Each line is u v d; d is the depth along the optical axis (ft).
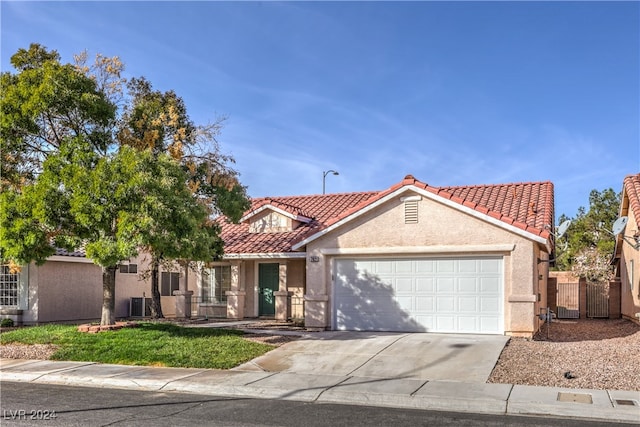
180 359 46.80
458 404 33.65
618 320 78.84
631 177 71.92
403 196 59.52
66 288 79.10
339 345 51.80
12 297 76.02
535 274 56.85
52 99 53.06
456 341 52.01
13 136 54.95
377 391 36.32
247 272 80.28
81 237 53.06
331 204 87.86
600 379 38.19
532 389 36.29
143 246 61.77
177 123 63.52
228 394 37.70
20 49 57.36
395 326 59.93
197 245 53.36
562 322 76.13
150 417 30.73
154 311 77.87
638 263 66.80
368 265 61.46
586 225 126.52
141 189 49.73
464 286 57.67
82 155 51.65
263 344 52.21
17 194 53.31
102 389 39.19
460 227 57.21
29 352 50.80
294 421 30.09
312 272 62.54
